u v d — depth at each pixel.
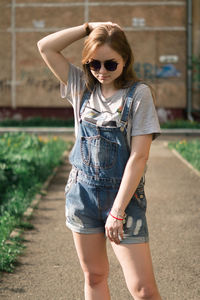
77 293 3.62
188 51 19.58
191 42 19.62
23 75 20.08
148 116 2.42
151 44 19.64
